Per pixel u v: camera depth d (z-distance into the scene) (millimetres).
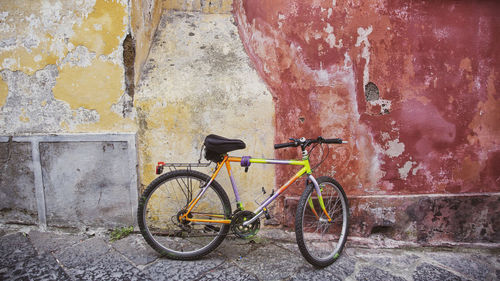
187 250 2604
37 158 2834
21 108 2809
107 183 2840
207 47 3086
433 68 2766
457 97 2801
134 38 2688
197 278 2289
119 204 2867
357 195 2898
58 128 2811
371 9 2693
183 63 2953
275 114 2814
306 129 2842
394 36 2725
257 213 2496
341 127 2834
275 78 2814
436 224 2893
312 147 2600
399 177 2881
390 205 2879
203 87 2783
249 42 3043
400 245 2832
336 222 2889
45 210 2914
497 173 2885
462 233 2895
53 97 2770
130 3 2607
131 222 2891
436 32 2729
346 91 2795
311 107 2818
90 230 2908
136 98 2734
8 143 2848
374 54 2748
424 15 2707
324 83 2789
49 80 2748
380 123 2820
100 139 2758
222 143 2350
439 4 2695
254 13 2936
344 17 2705
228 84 2809
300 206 2404
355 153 2855
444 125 2826
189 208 2480
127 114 2756
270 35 2811
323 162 2863
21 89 2779
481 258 2701
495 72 2785
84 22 2648
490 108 2820
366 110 2809
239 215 2475
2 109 2824
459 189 2896
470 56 2760
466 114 2820
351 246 2805
